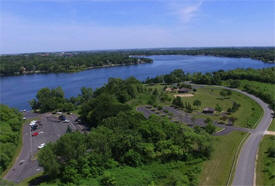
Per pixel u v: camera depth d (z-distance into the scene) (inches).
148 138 2370.8
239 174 1984.5
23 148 2736.2
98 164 2012.8
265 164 2134.6
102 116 3329.2
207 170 2054.6
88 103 3850.9
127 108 3516.2
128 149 2224.4
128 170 2014.0
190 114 4005.9
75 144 2030.0
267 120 3518.7
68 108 4498.0
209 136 2512.3
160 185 1838.1
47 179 1968.5
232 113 4003.4
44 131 3336.6
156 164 2144.4
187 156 2240.4
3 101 5472.4
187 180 1860.2
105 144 2142.0
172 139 2365.9
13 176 2084.2
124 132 2394.2
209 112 4084.6
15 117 3393.2
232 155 2338.8
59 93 5201.8
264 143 2647.6
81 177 1900.8
